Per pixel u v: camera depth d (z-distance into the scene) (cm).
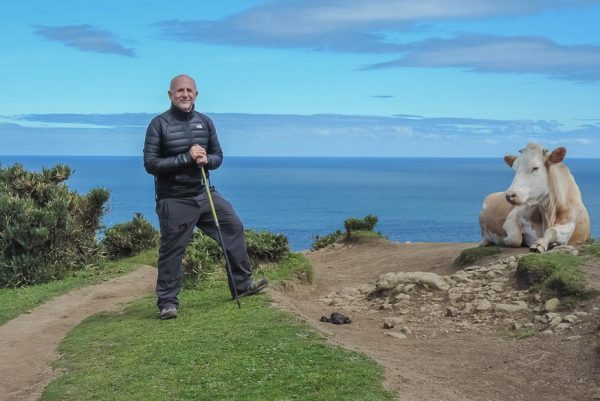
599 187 19650
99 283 1138
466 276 930
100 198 1364
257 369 589
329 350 628
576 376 618
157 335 739
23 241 1162
